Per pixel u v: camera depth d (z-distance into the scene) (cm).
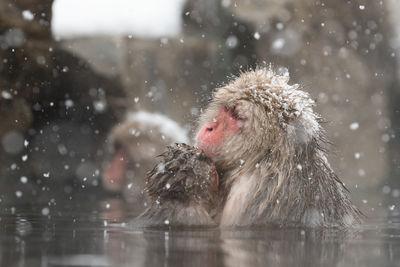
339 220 903
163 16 2373
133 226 822
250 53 2314
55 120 1825
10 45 1576
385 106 2558
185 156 842
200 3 2409
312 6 2420
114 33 2083
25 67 1633
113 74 1984
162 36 2309
